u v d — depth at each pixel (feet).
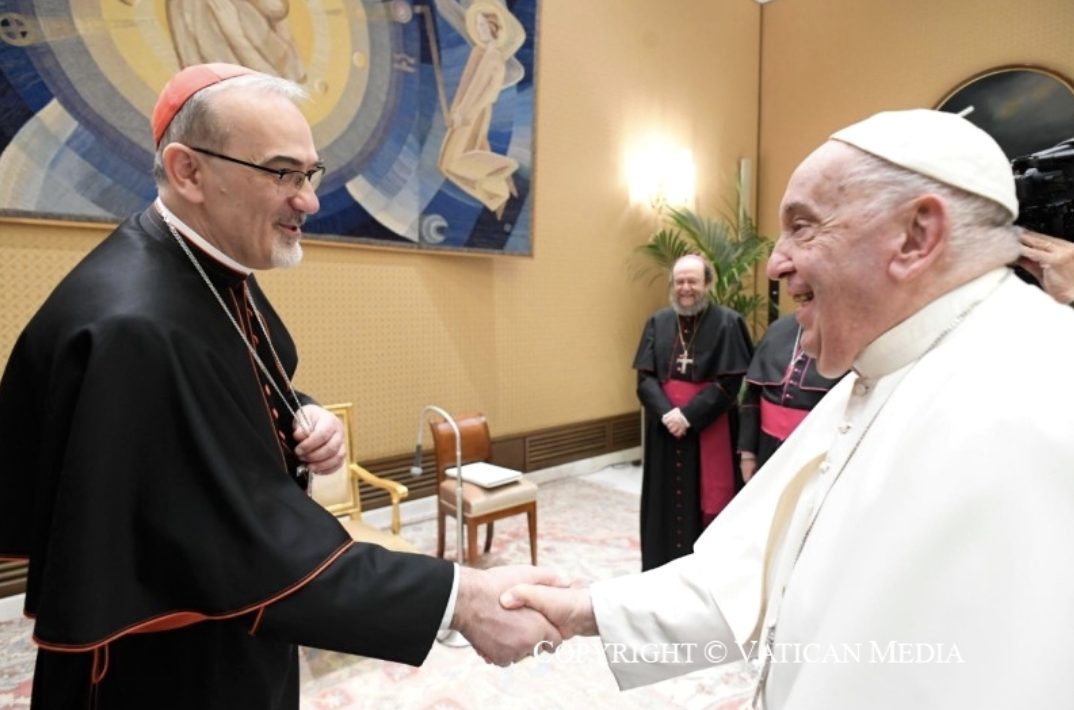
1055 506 1.92
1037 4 14.83
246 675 3.38
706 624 3.35
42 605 2.58
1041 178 3.42
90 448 2.63
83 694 3.14
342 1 11.00
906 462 2.27
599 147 15.90
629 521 12.82
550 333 15.25
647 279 17.31
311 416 4.11
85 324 2.86
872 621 2.11
